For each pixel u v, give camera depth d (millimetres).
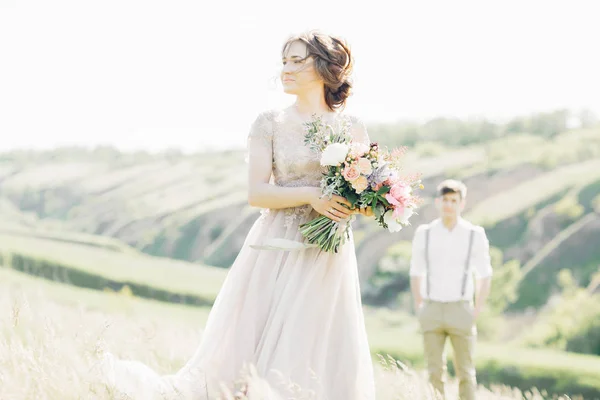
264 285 3551
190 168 65938
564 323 27891
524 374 12352
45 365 3162
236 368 3438
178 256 53250
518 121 49250
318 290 3496
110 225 61094
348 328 3553
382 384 3992
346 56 3656
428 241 5781
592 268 31453
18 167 72750
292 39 3641
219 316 3562
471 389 5645
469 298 5699
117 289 22125
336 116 3736
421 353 12695
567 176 38500
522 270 32594
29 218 66688
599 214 33688
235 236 51375
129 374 3340
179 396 3211
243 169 63531
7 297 6066
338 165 3404
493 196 40344
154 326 4555
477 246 5730
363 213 3500
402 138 54406
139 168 69000
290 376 3311
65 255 24516
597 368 12219
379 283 34812
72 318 5168
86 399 3070
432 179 42969
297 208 3617
